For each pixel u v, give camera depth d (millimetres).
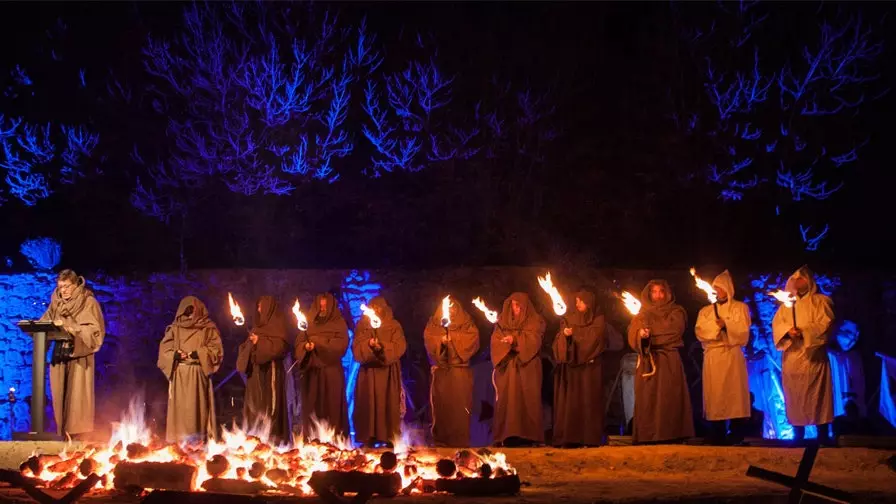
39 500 7184
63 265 15297
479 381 12820
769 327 13844
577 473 9484
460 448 10641
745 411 11211
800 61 17781
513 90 17828
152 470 7883
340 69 17891
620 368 13172
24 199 17172
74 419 11633
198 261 16234
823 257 16406
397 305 13953
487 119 17469
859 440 10617
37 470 8398
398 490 7734
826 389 11148
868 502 7738
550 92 17828
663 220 16984
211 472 8125
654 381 11258
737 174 17328
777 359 13695
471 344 11602
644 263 16141
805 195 17281
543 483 8664
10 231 16703
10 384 13773
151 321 13930
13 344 13875
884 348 13906
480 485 7758
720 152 17438
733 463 9805
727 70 17781
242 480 7871
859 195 17391
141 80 17938
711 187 17219
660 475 9398
